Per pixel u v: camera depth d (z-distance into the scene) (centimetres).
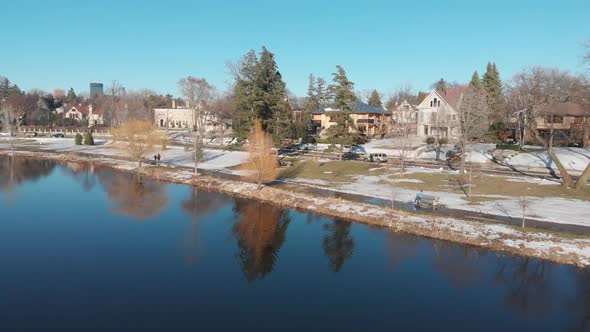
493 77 10156
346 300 2364
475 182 4909
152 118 13788
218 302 2338
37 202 4588
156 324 2102
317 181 5253
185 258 2980
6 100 15425
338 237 3394
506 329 2086
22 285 2539
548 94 6894
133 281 2600
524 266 2784
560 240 3038
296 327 2086
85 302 2331
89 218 3975
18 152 8706
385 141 8644
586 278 2619
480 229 3306
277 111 6719
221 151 8006
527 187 4591
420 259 2928
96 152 8700
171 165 6750
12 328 2056
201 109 10856
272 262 2912
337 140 6544
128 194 4950
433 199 3903
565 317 2200
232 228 3659
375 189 4744
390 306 2306
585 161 5947
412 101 13462
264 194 4697
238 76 7306
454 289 2500
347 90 6419
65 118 15075
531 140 7462
